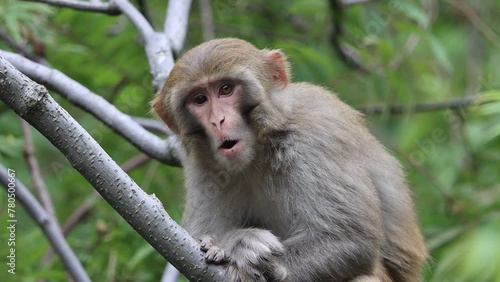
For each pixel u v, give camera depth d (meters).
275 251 9.18
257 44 17.02
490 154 16.64
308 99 10.27
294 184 9.91
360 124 10.80
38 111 7.96
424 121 16.89
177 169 14.88
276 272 9.14
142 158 14.95
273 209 10.30
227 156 9.84
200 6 16.20
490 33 17.61
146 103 15.85
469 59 18.31
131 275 14.31
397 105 16.34
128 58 16.05
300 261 9.55
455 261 13.78
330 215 9.69
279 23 17.73
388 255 10.96
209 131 9.93
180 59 10.24
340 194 9.73
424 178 15.68
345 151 10.01
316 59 15.49
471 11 17.69
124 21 16.12
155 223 8.33
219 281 8.50
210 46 10.14
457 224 14.91
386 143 16.02
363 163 10.41
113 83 16.16
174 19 12.41
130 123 11.57
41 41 14.29
